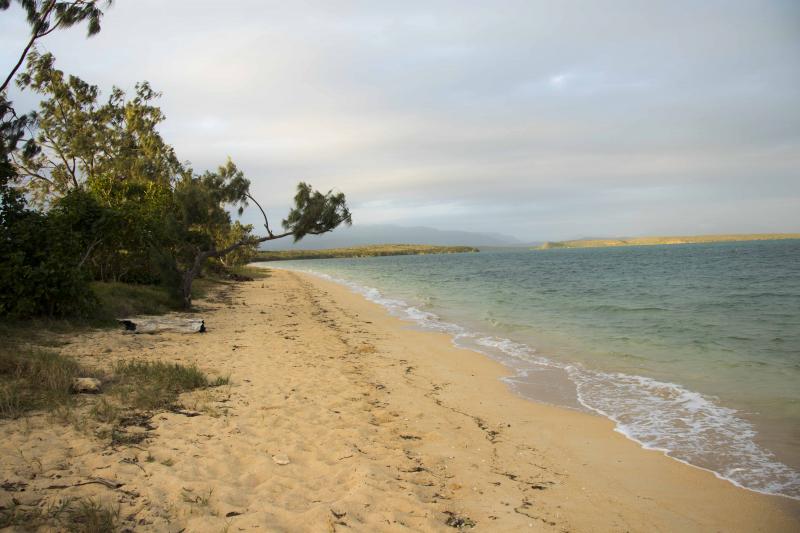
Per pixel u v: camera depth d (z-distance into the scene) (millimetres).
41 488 3643
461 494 4438
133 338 10508
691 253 93000
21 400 5496
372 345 12406
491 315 18609
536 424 6684
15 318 9930
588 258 93188
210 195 17125
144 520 3375
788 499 4559
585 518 4152
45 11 12703
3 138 13188
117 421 5293
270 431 5598
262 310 18703
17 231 11047
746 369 9711
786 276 34844
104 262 16969
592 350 11828
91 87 24484
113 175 22359
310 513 3668
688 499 4574
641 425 6633
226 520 3494
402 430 6152
